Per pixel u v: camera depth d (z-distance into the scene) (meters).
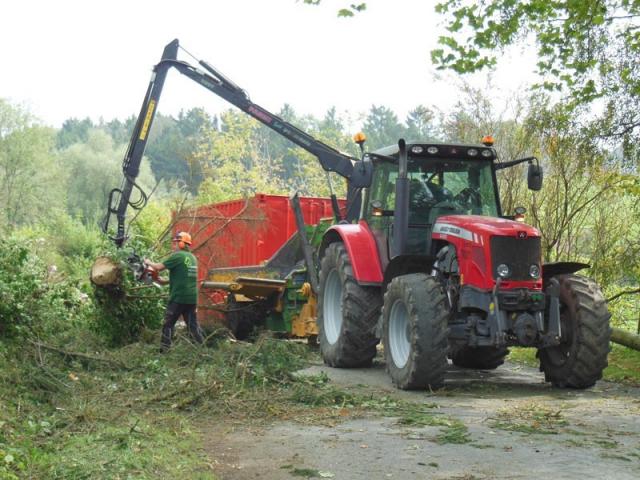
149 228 17.81
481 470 5.40
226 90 12.71
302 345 12.29
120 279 10.75
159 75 12.74
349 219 12.30
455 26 12.29
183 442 6.14
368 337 10.56
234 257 13.93
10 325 8.45
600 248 12.91
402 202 9.78
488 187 10.29
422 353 8.79
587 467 5.46
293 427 6.92
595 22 11.59
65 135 121.56
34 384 7.41
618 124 12.04
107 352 9.49
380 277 10.38
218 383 8.04
